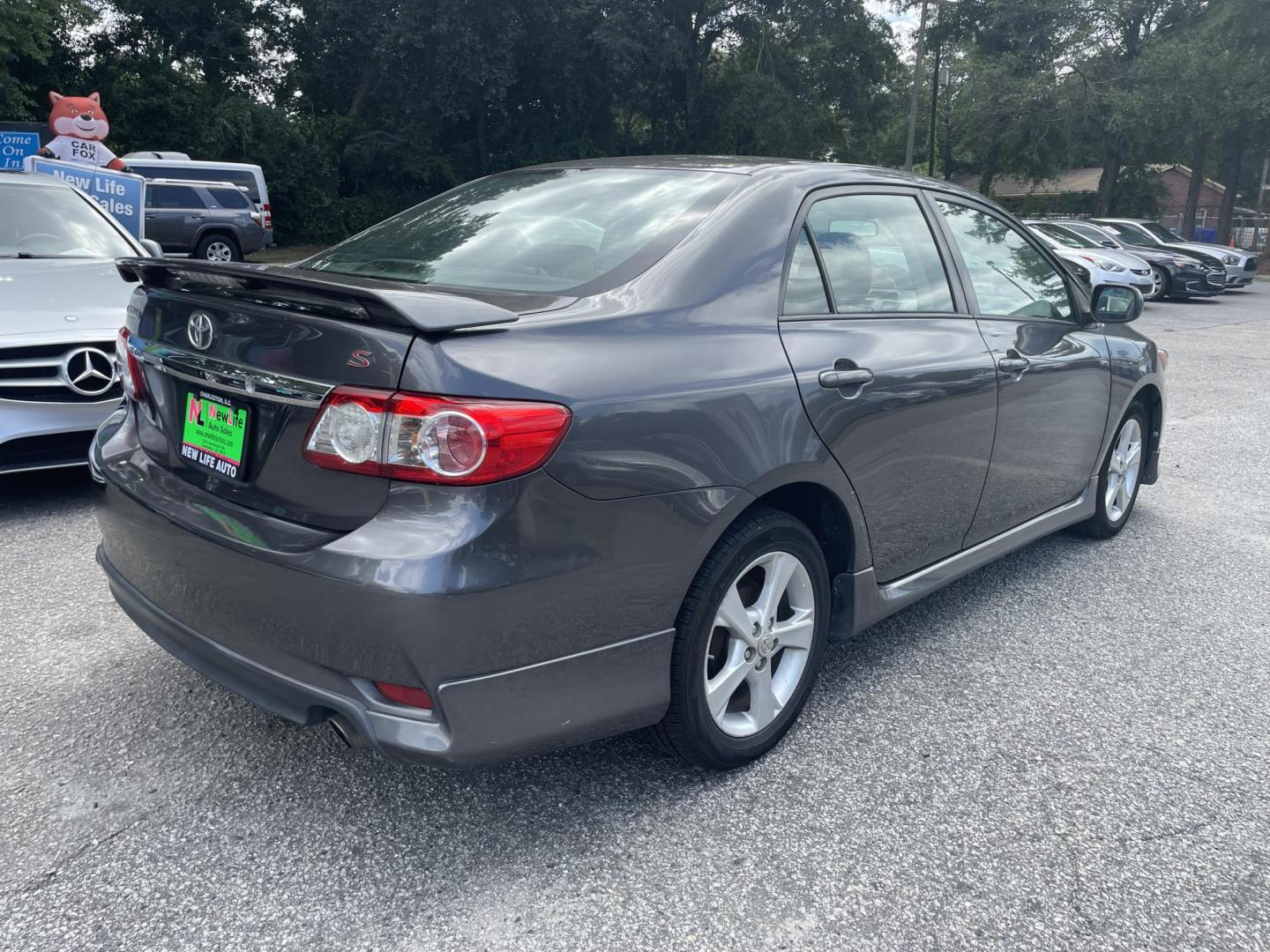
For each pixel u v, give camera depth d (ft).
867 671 10.96
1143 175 173.78
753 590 8.64
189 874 7.25
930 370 9.93
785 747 9.23
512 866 7.43
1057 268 13.75
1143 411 15.70
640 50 98.27
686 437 7.43
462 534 6.35
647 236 8.57
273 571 6.78
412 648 6.39
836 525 9.39
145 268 8.11
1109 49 110.11
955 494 10.76
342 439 6.54
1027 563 14.69
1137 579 14.06
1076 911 7.13
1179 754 9.34
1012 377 11.34
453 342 6.55
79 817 7.87
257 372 7.08
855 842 7.84
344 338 6.63
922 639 11.87
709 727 8.23
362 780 8.48
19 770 8.47
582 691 7.18
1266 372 34.78
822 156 120.47
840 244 9.68
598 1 99.04
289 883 7.18
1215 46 98.22
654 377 7.36
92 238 19.39
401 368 6.41
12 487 16.58
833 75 116.57
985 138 118.42
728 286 8.39
